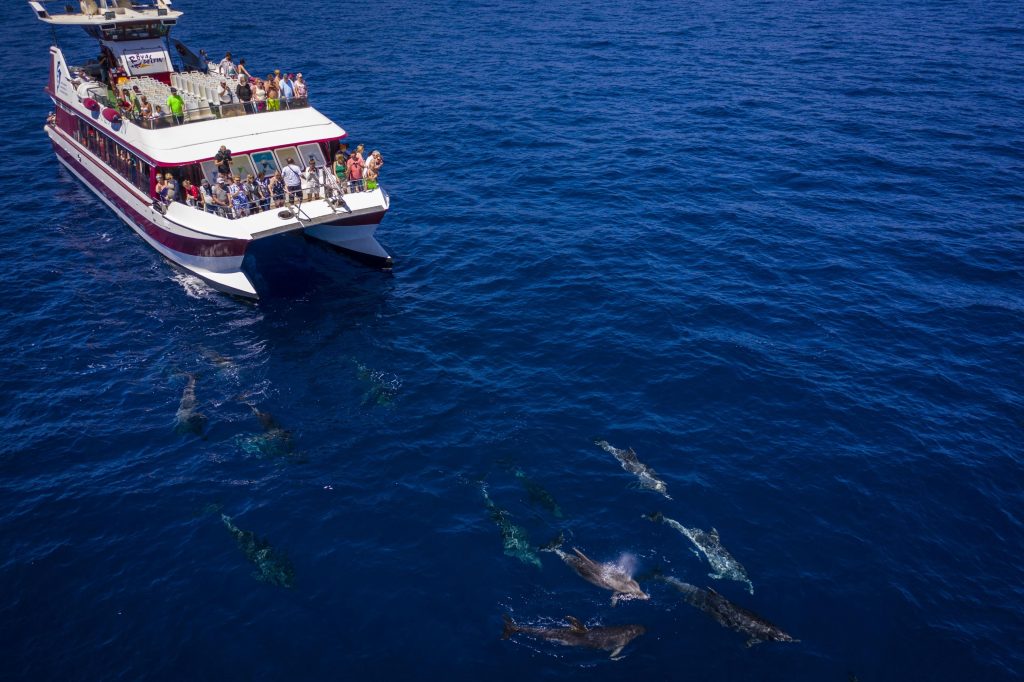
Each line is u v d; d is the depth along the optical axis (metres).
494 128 49.16
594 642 16.30
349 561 18.41
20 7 86.50
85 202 39.84
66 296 30.69
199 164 31.58
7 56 65.94
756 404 24.03
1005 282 31.30
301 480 21.06
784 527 19.44
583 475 21.09
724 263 32.66
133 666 15.95
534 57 66.94
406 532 19.23
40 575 18.06
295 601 17.38
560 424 23.14
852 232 35.44
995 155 44.69
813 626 16.84
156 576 18.06
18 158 45.12
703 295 30.19
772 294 30.31
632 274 31.78
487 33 76.31
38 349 27.08
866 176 41.84
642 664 15.91
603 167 43.03
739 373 25.47
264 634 16.61
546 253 33.56
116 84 36.19
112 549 18.83
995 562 18.61
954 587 17.91
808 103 54.16
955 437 22.70
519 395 24.52
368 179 32.31
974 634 16.77
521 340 27.53
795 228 35.78
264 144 32.69
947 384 25.09
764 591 17.67
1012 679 15.83
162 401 24.44
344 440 22.61
